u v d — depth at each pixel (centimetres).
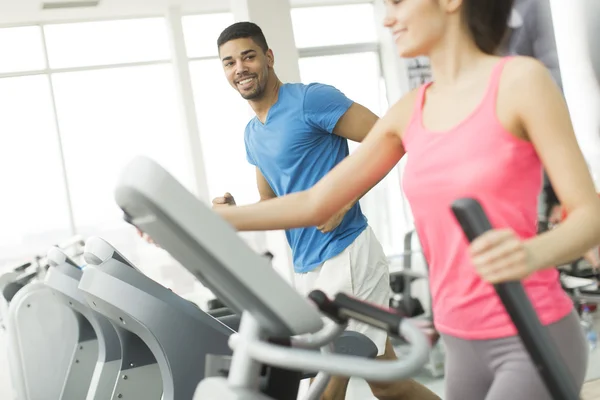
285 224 155
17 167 941
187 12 948
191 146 916
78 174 956
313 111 262
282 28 545
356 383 411
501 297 94
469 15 131
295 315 102
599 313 412
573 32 457
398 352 452
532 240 107
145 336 199
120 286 196
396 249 854
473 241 93
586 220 112
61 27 937
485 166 126
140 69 965
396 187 857
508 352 130
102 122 957
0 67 921
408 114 142
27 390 365
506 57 128
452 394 142
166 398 198
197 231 97
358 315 115
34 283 368
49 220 953
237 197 992
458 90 132
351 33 934
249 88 271
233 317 230
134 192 98
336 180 152
